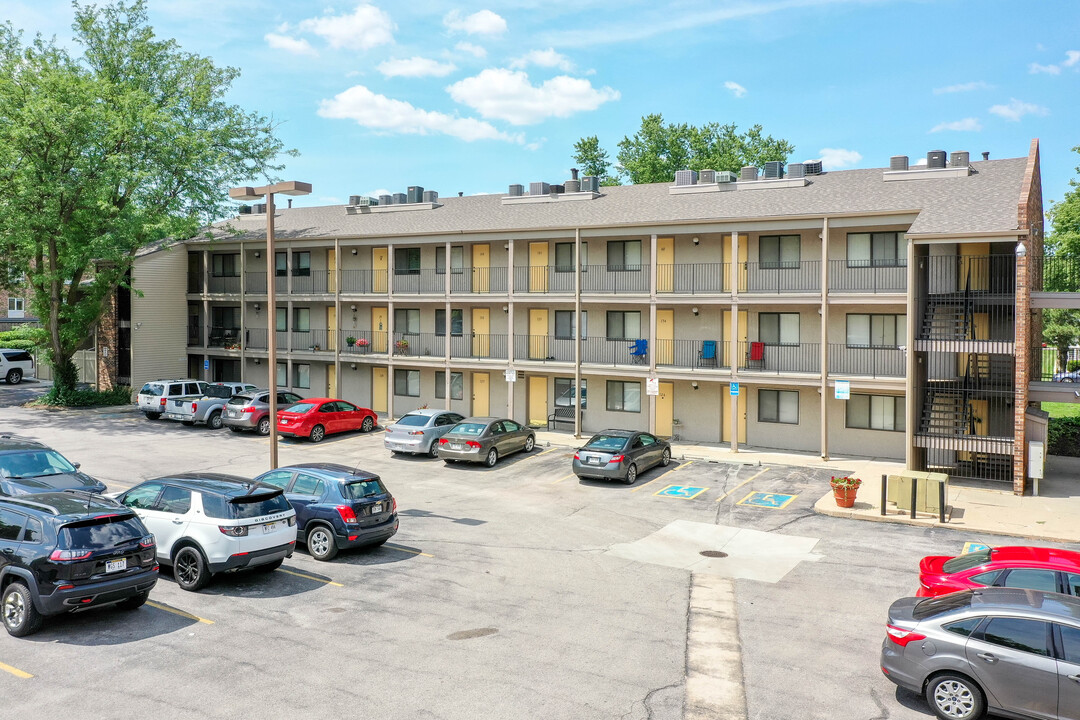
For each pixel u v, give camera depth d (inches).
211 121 1668.3
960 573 480.4
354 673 408.2
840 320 1143.6
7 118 1362.0
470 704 375.2
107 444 1156.5
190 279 1707.7
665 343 1256.8
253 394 1286.9
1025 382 907.4
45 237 1424.7
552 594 553.3
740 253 1200.8
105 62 1576.0
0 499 479.5
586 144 2436.0
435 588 560.4
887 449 1111.6
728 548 690.2
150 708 362.6
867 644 470.3
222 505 534.9
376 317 1530.5
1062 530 743.1
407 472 1012.5
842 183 1223.5
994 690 361.1
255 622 481.7
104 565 447.2
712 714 373.7
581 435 1283.2
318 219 1669.5
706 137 2223.2
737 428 1162.0
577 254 1232.2
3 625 458.9
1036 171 1017.5
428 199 1659.7
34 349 2003.0
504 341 1392.7
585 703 380.2
